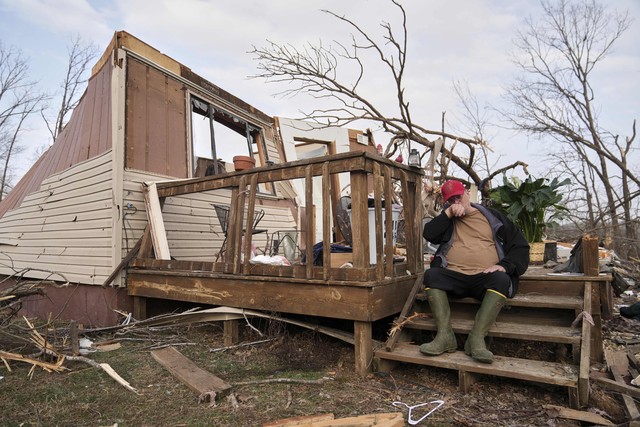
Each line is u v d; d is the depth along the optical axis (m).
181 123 5.79
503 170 7.34
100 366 3.12
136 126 5.06
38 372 3.12
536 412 2.35
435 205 6.73
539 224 4.64
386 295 3.15
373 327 3.96
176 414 2.38
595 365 3.10
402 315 3.17
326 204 3.12
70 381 2.92
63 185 5.62
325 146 9.38
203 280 3.95
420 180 3.82
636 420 2.14
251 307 3.57
